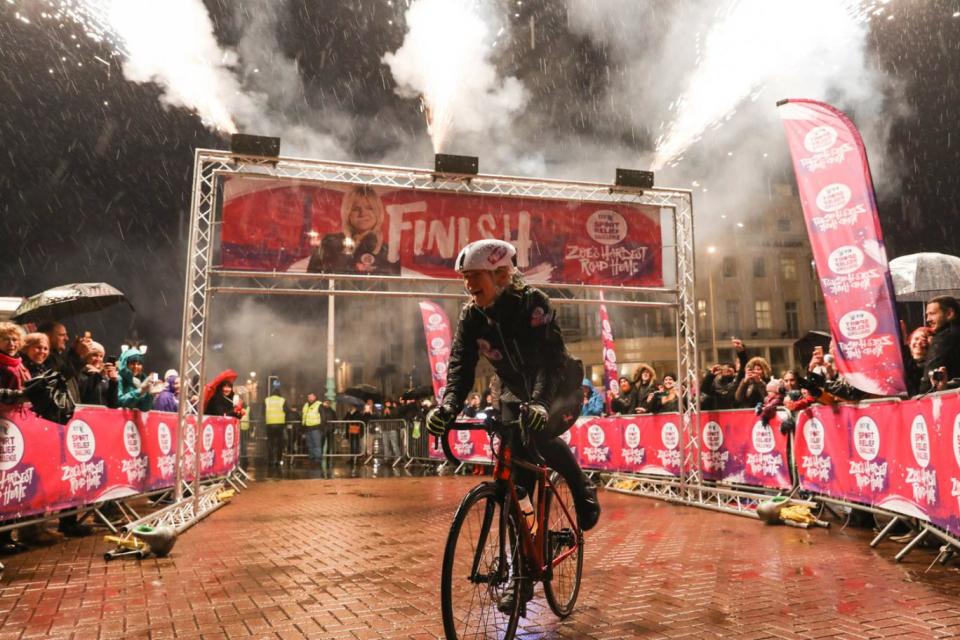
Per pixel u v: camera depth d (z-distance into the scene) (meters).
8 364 5.16
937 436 4.67
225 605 3.82
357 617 3.55
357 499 9.25
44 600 3.97
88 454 6.12
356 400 20.03
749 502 7.93
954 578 4.29
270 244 7.51
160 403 9.38
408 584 4.29
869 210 6.06
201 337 7.47
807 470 6.87
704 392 9.60
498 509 2.97
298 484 11.76
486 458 13.45
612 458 10.74
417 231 7.90
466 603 2.82
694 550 5.39
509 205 8.18
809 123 6.57
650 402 9.73
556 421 3.20
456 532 2.72
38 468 5.38
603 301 8.45
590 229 8.38
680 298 8.71
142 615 3.64
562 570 3.58
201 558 5.21
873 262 5.99
